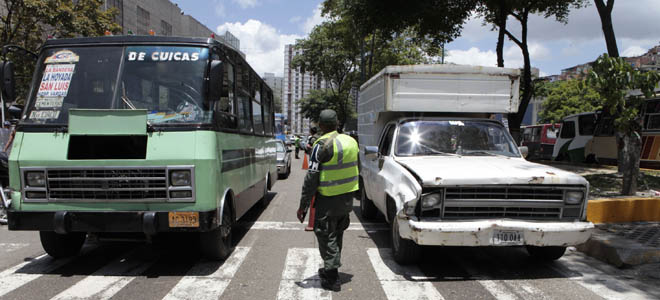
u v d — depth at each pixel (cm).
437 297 403
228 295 404
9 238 626
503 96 653
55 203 438
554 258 508
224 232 510
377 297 403
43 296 396
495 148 595
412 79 640
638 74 715
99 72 481
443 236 418
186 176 435
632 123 773
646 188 945
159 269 484
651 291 421
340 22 2567
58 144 443
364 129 895
